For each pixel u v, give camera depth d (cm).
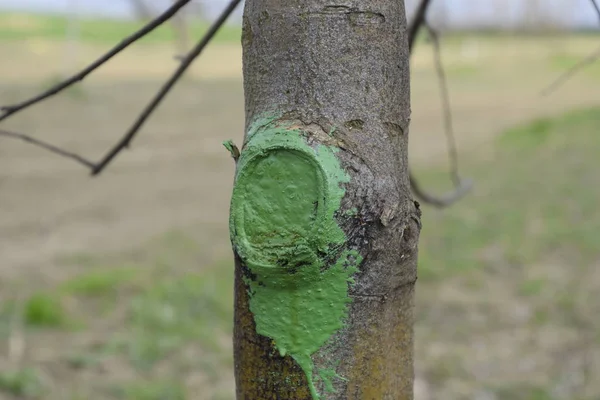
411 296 96
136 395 391
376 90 88
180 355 439
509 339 460
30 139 143
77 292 518
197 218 743
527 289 522
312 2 87
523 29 2505
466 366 428
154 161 997
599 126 1115
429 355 444
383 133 88
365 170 85
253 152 85
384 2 89
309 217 84
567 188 790
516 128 1210
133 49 2147
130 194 831
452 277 558
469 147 1112
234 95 1585
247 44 92
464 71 2084
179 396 390
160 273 570
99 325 475
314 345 88
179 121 1287
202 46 137
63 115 1229
